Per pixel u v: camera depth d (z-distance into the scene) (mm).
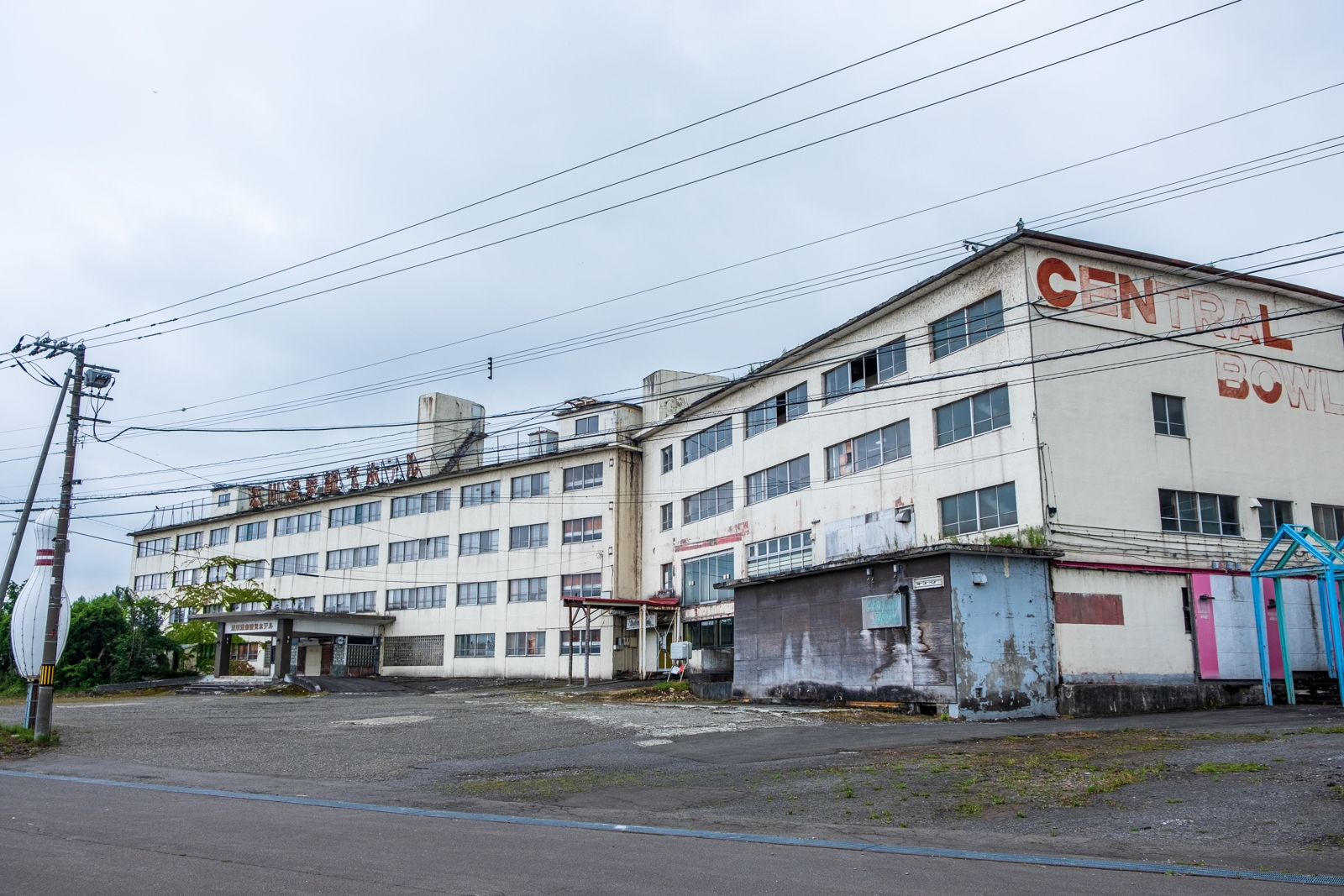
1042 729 19125
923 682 22844
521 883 7133
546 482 50938
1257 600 24453
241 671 60406
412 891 6887
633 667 46688
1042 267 26391
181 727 22391
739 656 30094
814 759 14961
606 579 47125
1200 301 28453
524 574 50594
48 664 19172
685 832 9438
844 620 25734
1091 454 25656
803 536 36031
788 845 8797
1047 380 25609
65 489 20297
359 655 54812
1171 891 6812
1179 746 14609
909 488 30344
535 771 14688
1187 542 26297
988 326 27406
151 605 54844
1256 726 18047
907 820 10172
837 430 34344
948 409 28969
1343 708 21797
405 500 57469
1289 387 29312
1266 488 28031
